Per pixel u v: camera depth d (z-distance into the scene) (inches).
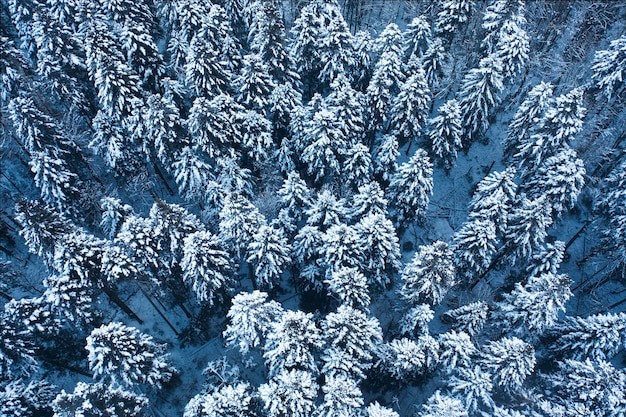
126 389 1154.0
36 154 1473.9
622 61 1660.9
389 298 1617.9
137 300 1606.8
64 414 899.4
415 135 1781.5
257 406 1058.7
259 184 1692.9
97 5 1940.2
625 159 1733.5
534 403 1085.8
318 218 1397.6
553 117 1519.4
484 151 2084.2
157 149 1642.5
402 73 1887.3
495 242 1393.9
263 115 1748.3
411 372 1226.6
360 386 1375.5
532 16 2271.2
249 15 2098.9
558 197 1475.1
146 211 1834.4
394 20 2504.9
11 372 1182.9
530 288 1295.5
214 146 1552.7
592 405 1032.2
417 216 1603.1
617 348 1176.8
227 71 1749.5
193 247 1193.4
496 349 1119.6
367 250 1304.1
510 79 1919.3
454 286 1515.7
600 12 2135.8
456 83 2124.8
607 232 1558.8
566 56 2180.1
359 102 1776.6
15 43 2171.5
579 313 1660.9
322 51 1905.8
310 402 979.3
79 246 1229.7
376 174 1755.7
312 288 1457.9
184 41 1876.2
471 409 1122.7
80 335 1433.3
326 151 1549.0
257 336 1155.9
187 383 1449.3
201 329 1515.7
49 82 1697.8
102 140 1614.2
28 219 1230.3
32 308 1237.1
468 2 1942.7
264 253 1277.1
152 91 1857.8
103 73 1525.6
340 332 1073.5
